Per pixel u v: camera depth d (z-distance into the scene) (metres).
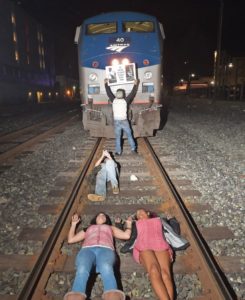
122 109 9.10
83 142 11.57
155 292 3.39
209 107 29.77
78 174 7.54
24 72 49.12
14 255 4.19
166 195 6.04
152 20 10.84
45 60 61.31
